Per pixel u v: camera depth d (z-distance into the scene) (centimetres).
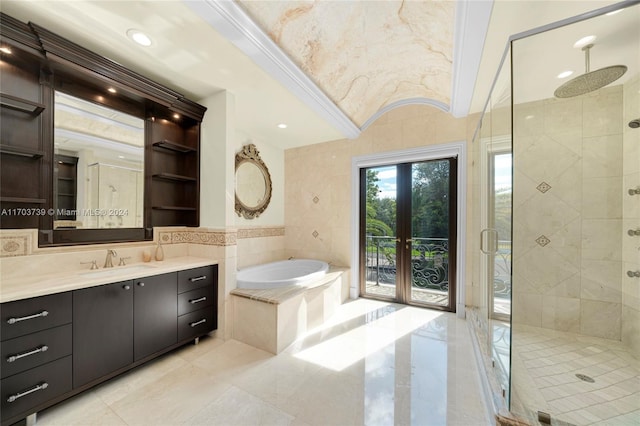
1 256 156
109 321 165
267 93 238
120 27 155
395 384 172
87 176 198
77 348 150
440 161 322
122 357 171
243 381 175
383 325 271
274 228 397
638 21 149
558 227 231
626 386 155
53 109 179
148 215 235
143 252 230
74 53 167
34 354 134
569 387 155
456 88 240
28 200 159
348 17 180
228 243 241
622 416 133
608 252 216
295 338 235
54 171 180
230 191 244
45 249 174
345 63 226
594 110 217
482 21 158
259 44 172
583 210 223
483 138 244
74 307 149
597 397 147
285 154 420
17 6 139
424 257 330
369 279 368
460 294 294
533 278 238
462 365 196
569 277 228
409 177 339
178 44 170
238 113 282
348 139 367
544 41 166
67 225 187
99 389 165
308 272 367
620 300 210
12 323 127
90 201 199
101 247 203
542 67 184
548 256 234
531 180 237
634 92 200
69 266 185
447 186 318
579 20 154
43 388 136
